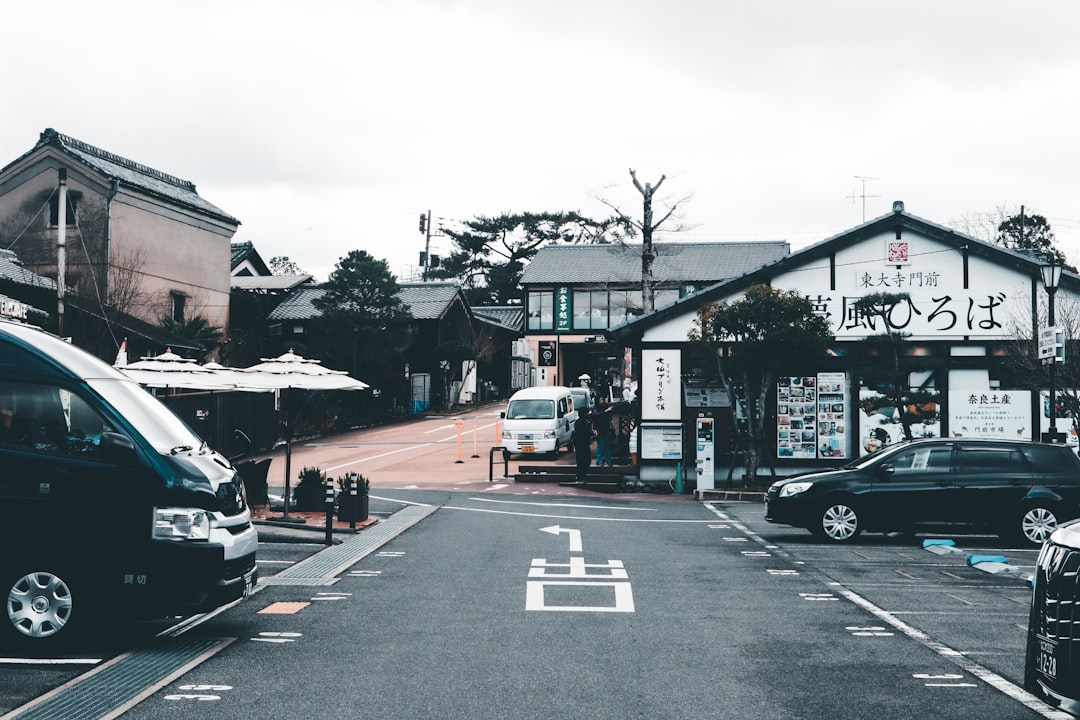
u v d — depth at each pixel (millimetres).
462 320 58719
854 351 27031
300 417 41375
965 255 26797
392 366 52094
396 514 20094
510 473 29703
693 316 27531
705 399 26844
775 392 27047
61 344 9047
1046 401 25812
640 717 6504
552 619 9852
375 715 6484
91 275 35188
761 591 11648
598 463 29594
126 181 35969
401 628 9375
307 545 15594
